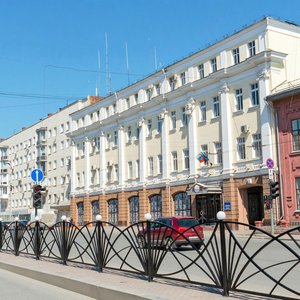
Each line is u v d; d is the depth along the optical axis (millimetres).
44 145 75375
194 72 39625
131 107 47594
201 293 7523
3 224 17859
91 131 56500
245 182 33844
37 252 14352
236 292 7496
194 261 8250
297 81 33625
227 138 35500
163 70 43375
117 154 50844
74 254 12234
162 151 43250
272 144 31938
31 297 9125
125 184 49094
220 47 36844
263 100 32500
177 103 41781
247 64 33719
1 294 9555
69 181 66688
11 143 90500
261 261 11828
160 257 8969
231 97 35688
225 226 7531
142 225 9547
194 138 39094
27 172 81625
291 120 30938
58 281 10188
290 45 34000
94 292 8734
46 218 59031
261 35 33281
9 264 13172
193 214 38719
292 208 30453
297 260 6613
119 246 10266
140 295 7469
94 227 11297
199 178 38312
